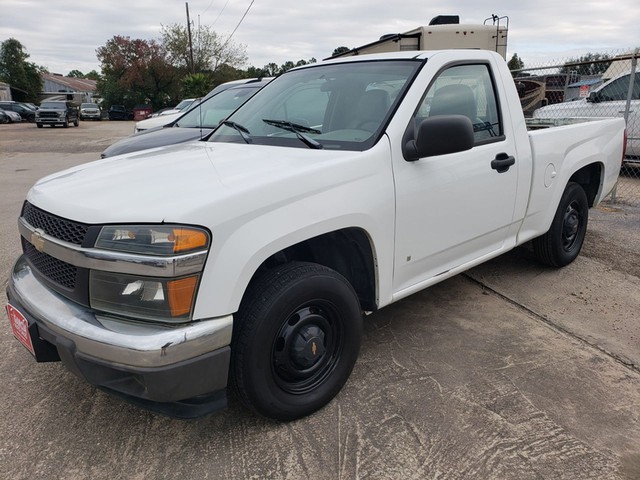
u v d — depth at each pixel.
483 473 2.26
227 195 2.19
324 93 3.30
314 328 2.55
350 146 2.82
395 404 2.74
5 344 3.43
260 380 2.37
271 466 2.33
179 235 2.04
